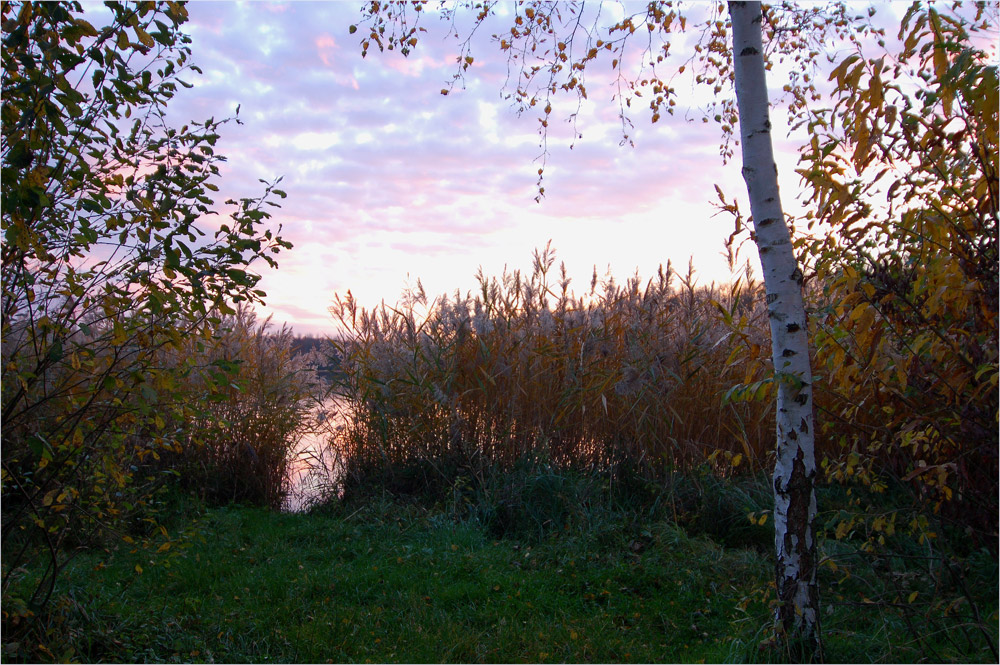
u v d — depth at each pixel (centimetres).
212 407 729
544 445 708
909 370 410
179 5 323
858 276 383
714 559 538
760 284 714
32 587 405
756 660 370
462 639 416
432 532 615
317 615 446
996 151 352
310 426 795
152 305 318
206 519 652
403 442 767
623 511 636
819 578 482
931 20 332
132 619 406
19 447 350
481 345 730
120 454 410
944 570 423
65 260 338
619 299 761
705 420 691
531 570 536
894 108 349
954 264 357
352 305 800
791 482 367
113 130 332
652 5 621
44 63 291
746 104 378
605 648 412
